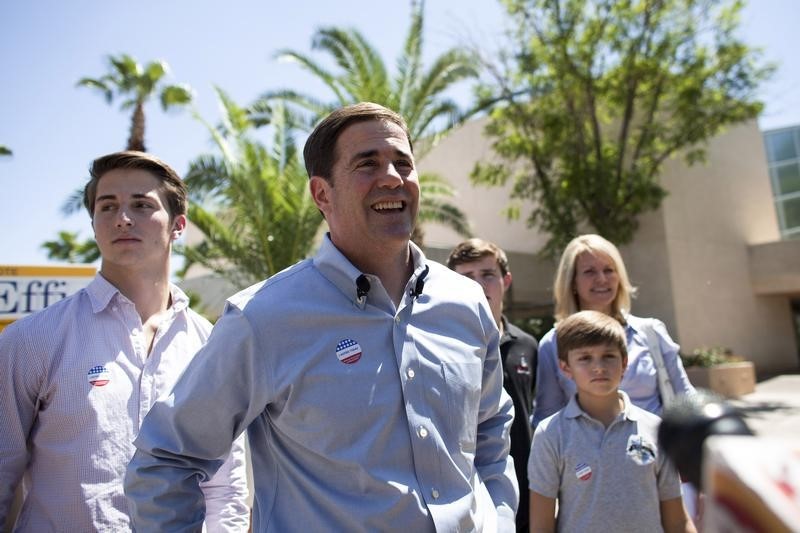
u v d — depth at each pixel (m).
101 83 15.70
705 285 18.66
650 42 14.28
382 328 1.70
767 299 21.78
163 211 2.42
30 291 4.56
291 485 1.60
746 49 14.01
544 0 14.07
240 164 11.38
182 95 15.38
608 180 14.49
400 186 1.81
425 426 1.64
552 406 3.24
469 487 1.70
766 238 22.33
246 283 12.78
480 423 2.06
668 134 15.41
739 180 21.52
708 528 0.55
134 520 1.58
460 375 1.78
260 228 11.45
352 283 1.70
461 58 12.70
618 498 2.46
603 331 2.61
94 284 2.26
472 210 21.06
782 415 11.07
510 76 15.00
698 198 19.25
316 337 1.63
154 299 2.41
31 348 2.06
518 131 16.08
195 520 1.60
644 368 3.14
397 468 1.59
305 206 11.60
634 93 14.73
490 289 3.31
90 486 1.98
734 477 0.53
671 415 0.66
